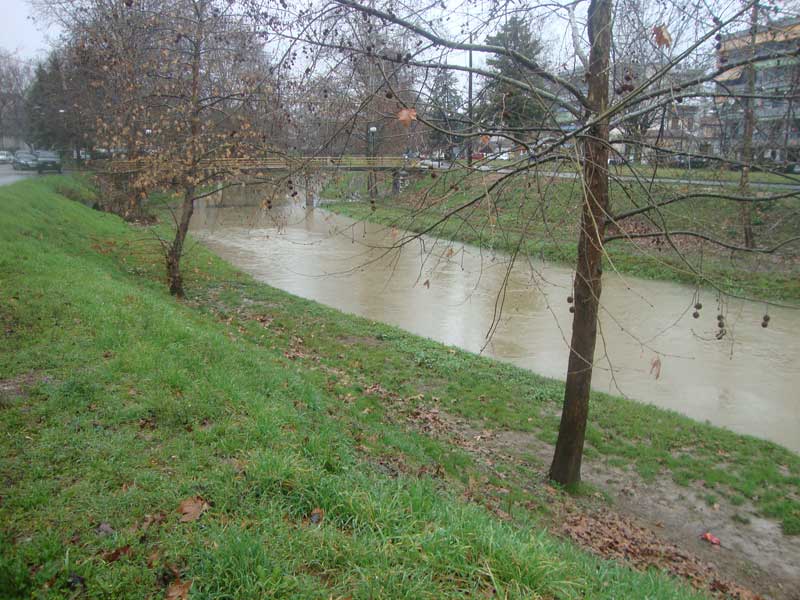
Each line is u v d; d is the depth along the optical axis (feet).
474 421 31.86
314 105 22.95
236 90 43.29
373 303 61.16
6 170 127.85
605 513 24.17
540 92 20.17
